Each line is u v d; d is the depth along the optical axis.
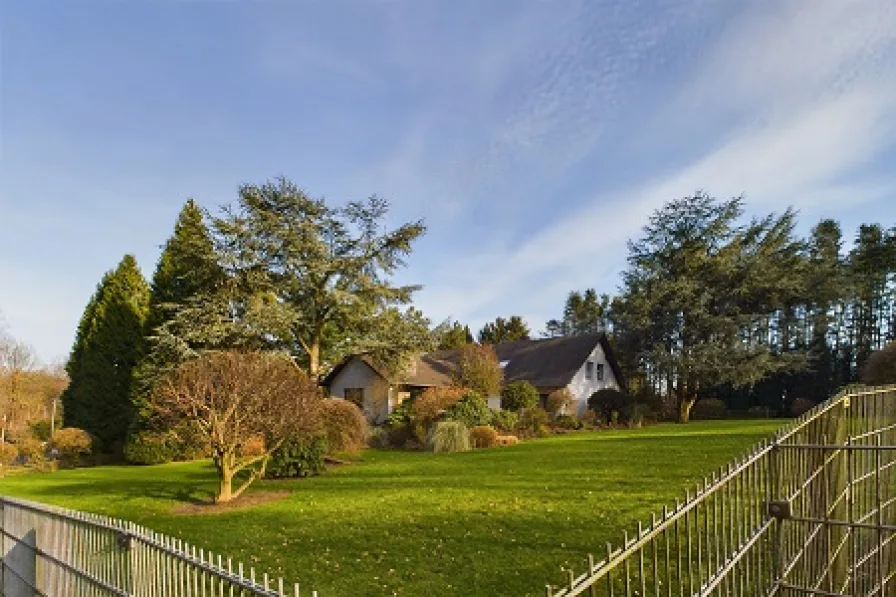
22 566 6.61
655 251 35.75
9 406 29.31
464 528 8.14
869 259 39.78
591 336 36.56
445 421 20.64
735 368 31.98
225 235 24.25
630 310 35.94
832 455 5.19
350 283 26.05
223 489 11.94
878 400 6.11
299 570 6.89
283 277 25.45
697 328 33.69
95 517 5.10
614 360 37.06
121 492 14.11
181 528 9.61
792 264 34.62
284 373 13.30
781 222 34.94
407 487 12.02
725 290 34.09
